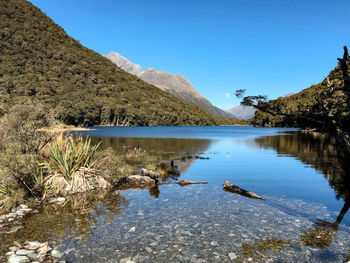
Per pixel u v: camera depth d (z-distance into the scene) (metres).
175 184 10.41
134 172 12.80
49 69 189.62
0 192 7.66
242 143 34.16
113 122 154.12
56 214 6.65
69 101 125.19
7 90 122.75
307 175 12.17
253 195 8.47
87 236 5.25
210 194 8.80
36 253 4.48
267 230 5.60
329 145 28.59
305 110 5.09
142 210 7.00
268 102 5.11
